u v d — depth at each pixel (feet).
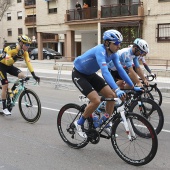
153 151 11.85
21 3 169.07
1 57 19.93
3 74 20.26
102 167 12.38
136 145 12.61
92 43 105.91
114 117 13.19
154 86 19.80
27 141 15.96
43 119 20.89
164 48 75.61
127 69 18.06
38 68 68.59
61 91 35.58
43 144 15.44
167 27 74.90
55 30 102.68
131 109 16.25
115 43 12.60
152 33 77.51
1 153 14.14
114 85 12.21
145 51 17.30
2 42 182.19
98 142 14.51
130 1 83.97
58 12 100.58
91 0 96.58
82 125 14.14
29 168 12.35
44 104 26.50
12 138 16.48
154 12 76.48
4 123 19.74
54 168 12.33
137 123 12.54
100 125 13.64
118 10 82.48
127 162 12.69
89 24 92.68
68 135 15.19
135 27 80.74
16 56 19.61
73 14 95.25
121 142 12.98
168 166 12.46
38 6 106.73
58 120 15.55
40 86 40.63
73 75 13.97
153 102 16.37
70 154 13.97
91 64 13.34
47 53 118.11
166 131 17.80
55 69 64.13
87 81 13.67
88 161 13.07
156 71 44.47
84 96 14.34
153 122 16.52
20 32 172.55
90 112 13.58
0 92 21.49
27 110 19.89
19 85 20.12
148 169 12.15
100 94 14.05
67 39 99.35
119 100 12.75
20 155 13.87
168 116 21.86
